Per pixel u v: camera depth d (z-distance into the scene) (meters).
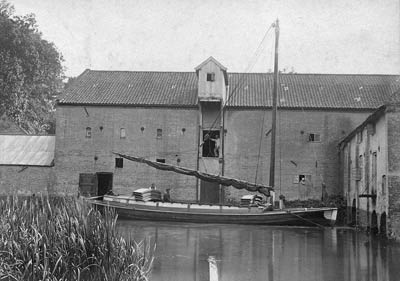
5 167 40.22
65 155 39.53
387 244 21.14
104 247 13.58
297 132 38.38
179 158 38.81
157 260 16.88
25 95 54.47
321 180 37.84
